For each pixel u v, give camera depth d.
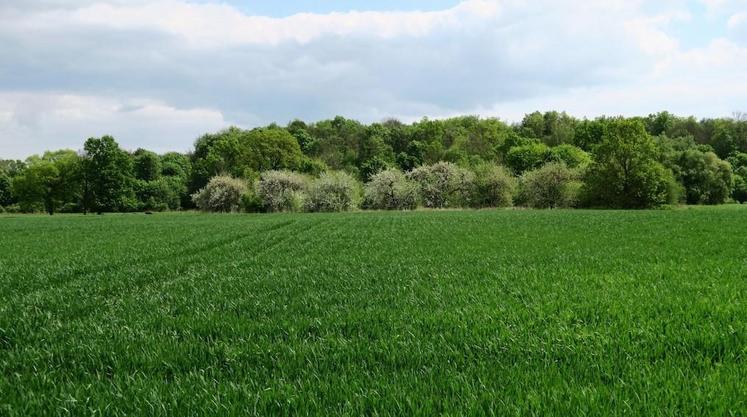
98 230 37.22
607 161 61.75
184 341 6.92
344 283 11.95
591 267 13.40
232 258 18.69
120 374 5.75
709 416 4.17
